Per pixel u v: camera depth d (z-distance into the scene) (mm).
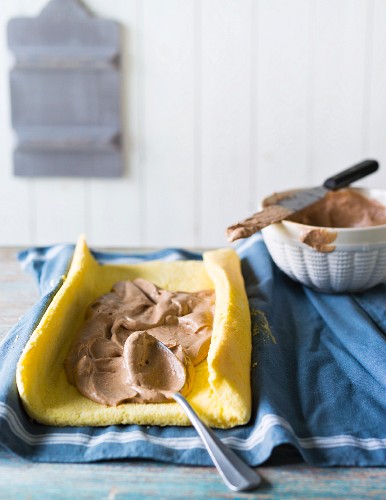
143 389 731
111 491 633
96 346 810
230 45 1835
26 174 1909
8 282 1069
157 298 923
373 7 1801
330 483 644
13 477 651
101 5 1816
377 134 1878
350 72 1842
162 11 1817
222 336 774
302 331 906
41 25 1801
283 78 1851
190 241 1972
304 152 1894
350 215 1062
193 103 1873
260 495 629
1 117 1902
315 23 1816
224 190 1927
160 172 1920
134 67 1854
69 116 1857
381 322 921
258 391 748
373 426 720
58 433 707
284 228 949
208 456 671
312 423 725
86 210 1953
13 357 773
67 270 1015
